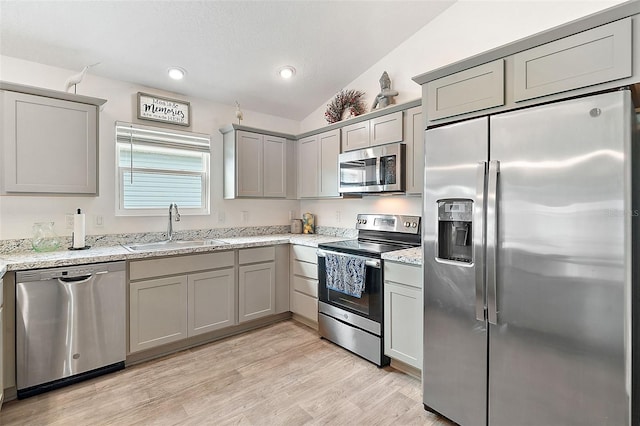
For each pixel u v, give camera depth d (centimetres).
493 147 164
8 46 238
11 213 246
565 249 142
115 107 292
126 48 257
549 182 146
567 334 142
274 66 308
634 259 148
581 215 138
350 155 312
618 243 129
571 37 143
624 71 129
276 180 373
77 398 207
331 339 292
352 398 209
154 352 264
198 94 337
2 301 191
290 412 195
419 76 199
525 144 153
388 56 317
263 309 327
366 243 304
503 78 164
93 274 228
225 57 286
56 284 215
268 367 249
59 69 267
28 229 253
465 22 263
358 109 337
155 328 259
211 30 252
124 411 195
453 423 186
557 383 145
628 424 129
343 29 273
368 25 274
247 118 380
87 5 213
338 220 376
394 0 251
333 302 291
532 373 152
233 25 251
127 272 245
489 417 168
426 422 187
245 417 190
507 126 159
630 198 128
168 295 265
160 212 317
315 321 317
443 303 187
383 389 220
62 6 212
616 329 130
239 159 341
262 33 263
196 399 207
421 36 291
